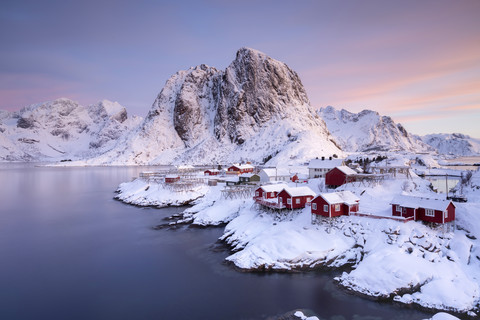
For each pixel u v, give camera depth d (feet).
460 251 126.41
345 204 158.20
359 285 112.37
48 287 121.29
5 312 103.14
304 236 145.48
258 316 97.50
